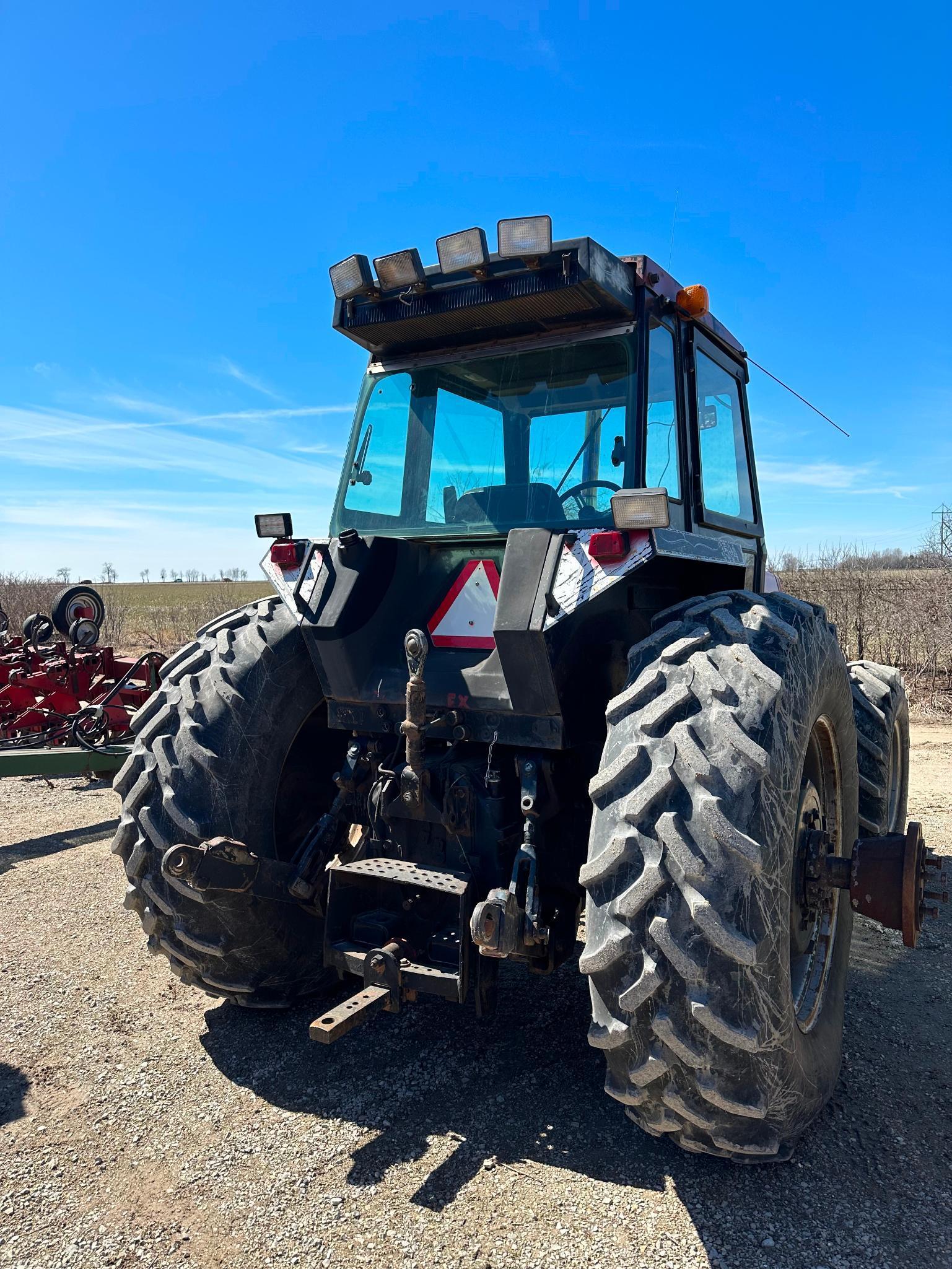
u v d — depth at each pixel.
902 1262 1.95
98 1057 2.88
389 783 2.76
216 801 2.79
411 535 3.08
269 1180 2.25
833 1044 2.54
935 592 11.75
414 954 2.55
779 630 2.37
